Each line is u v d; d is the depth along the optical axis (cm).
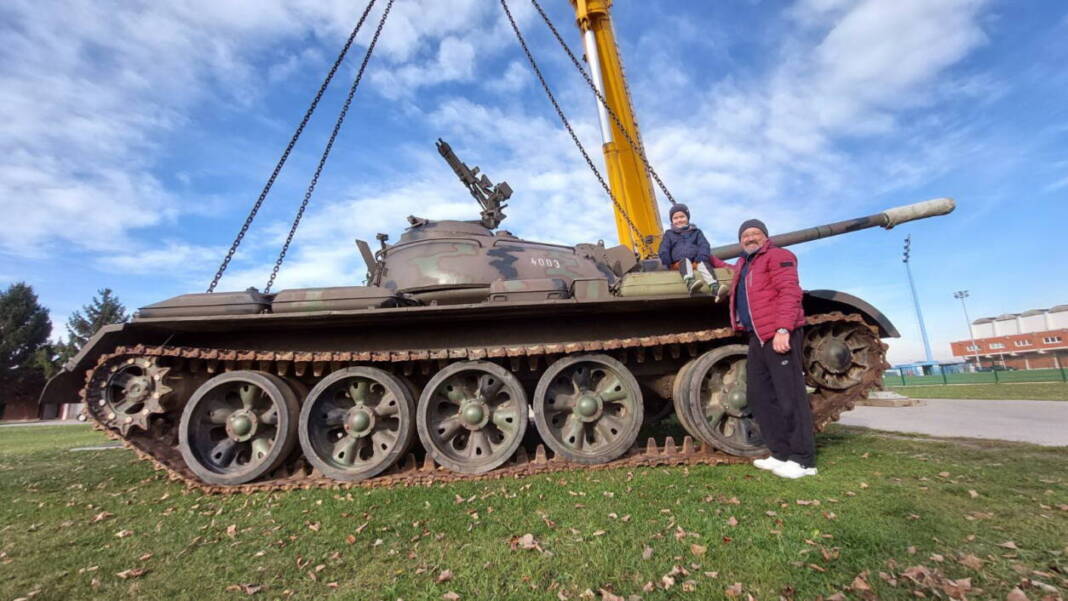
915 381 3466
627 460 691
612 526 441
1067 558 353
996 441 791
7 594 370
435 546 421
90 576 394
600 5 1465
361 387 716
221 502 606
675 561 366
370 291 699
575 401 719
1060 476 563
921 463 634
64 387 754
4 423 4178
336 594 347
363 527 477
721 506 482
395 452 681
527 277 888
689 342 729
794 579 333
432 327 760
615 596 318
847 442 807
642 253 1202
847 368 733
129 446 688
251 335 759
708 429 698
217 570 399
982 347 6700
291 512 544
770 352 631
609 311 748
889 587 319
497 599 325
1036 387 2150
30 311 6247
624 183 1407
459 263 876
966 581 318
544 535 432
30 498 649
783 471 602
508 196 1156
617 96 1431
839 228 1007
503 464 693
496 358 726
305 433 693
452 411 736
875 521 427
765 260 649
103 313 6581
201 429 710
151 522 529
